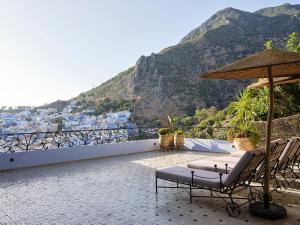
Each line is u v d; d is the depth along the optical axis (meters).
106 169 7.73
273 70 4.44
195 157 9.45
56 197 5.17
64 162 8.96
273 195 4.90
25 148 8.39
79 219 4.06
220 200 4.75
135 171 7.41
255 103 10.54
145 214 4.17
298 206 4.34
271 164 4.72
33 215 4.27
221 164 5.71
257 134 8.56
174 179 4.83
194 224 3.73
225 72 3.91
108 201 4.86
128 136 11.03
